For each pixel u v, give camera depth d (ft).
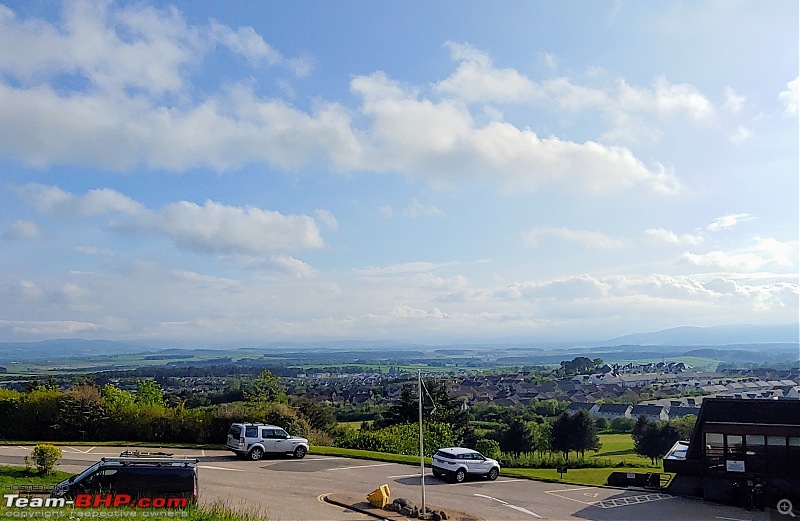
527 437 238.07
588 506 83.15
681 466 93.45
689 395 392.47
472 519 71.36
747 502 85.92
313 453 116.37
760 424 89.92
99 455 103.04
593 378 524.11
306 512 69.00
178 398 167.53
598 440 252.62
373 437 144.77
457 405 226.58
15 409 123.54
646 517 78.13
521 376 528.63
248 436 106.73
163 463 61.36
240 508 67.56
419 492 86.43
